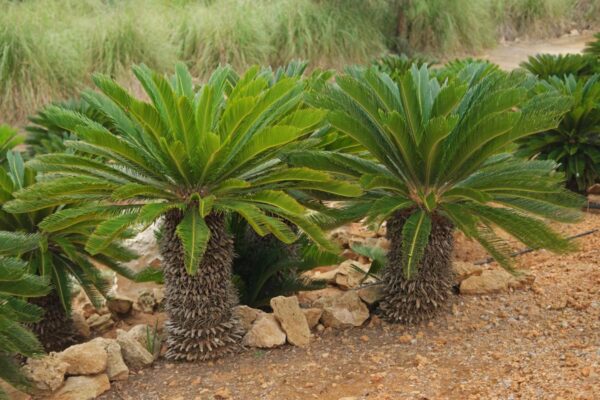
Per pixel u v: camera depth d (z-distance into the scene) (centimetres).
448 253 432
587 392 326
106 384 379
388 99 422
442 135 384
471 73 495
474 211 411
